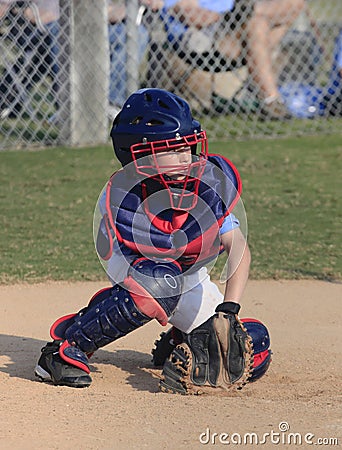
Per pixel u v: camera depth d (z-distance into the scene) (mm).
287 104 31969
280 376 11555
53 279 16750
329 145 28922
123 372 11633
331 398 10188
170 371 10406
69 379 10602
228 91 31453
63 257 18234
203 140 10414
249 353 10492
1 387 10453
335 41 32906
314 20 33594
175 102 10312
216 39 30438
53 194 23344
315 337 13492
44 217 21312
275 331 13789
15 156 27078
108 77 28188
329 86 32281
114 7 29047
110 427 8922
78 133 28359
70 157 26906
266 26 31016
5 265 17562
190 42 30094
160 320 10344
